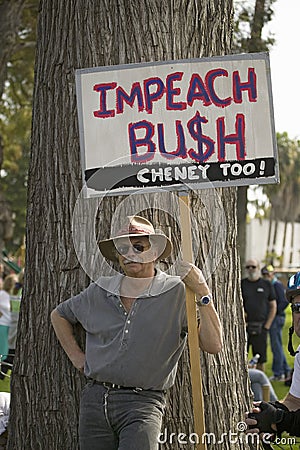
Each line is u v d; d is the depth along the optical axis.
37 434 4.99
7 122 25.09
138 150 4.61
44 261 5.05
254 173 4.56
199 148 4.57
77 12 5.08
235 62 4.58
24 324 5.11
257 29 13.52
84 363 4.58
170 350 4.37
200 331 4.37
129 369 4.30
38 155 5.17
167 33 5.01
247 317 12.20
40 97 5.20
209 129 4.58
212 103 4.58
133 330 4.34
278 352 13.06
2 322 11.60
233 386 5.06
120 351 4.33
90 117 4.64
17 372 5.09
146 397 4.34
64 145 5.05
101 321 4.45
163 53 4.99
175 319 4.38
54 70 5.13
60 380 4.95
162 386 4.39
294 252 53.66
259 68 4.57
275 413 4.28
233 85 4.58
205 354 4.95
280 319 13.06
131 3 5.00
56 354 4.96
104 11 5.02
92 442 4.39
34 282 5.08
